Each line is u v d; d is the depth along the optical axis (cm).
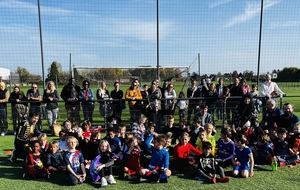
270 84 812
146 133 604
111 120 757
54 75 1795
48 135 784
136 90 819
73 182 438
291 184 432
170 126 661
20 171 508
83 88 817
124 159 497
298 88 2956
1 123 793
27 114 768
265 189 410
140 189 420
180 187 426
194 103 822
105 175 477
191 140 607
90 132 625
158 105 755
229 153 511
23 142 558
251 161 471
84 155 536
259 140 529
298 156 534
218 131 803
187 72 1697
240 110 677
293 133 559
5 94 791
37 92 807
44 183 449
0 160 572
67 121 591
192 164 501
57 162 481
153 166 463
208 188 419
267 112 631
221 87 902
